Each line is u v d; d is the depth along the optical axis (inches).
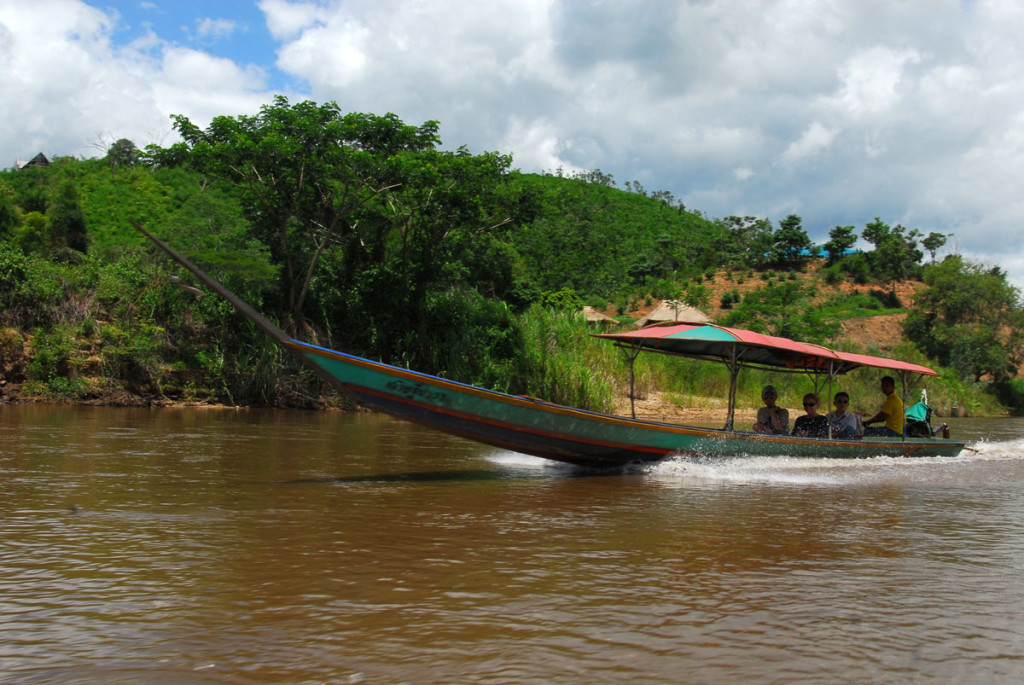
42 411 556.7
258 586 146.9
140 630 122.3
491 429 307.6
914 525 225.6
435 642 119.5
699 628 129.1
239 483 269.3
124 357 663.8
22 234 1231.5
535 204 836.0
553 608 138.0
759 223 3380.9
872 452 410.0
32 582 146.8
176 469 297.4
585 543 190.2
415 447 406.0
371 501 240.7
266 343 698.8
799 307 2365.9
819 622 133.6
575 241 2603.3
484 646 118.3
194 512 215.5
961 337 1674.5
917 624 133.8
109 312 698.2
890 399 450.3
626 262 3004.4
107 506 220.8
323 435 456.8
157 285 712.4
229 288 740.0
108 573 153.5
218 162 706.2
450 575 157.6
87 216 2076.8
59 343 649.6
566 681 106.0
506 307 818.2
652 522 220.1
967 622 135.5
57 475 273.7
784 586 155.9
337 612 132.7
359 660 111.7
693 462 353.7
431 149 773.9
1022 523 232.2
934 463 408.8
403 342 784.3
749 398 887.1
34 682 102.1
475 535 195.5
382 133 744.3
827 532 211.9
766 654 118.0
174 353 695.7
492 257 1299.2
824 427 420.5
